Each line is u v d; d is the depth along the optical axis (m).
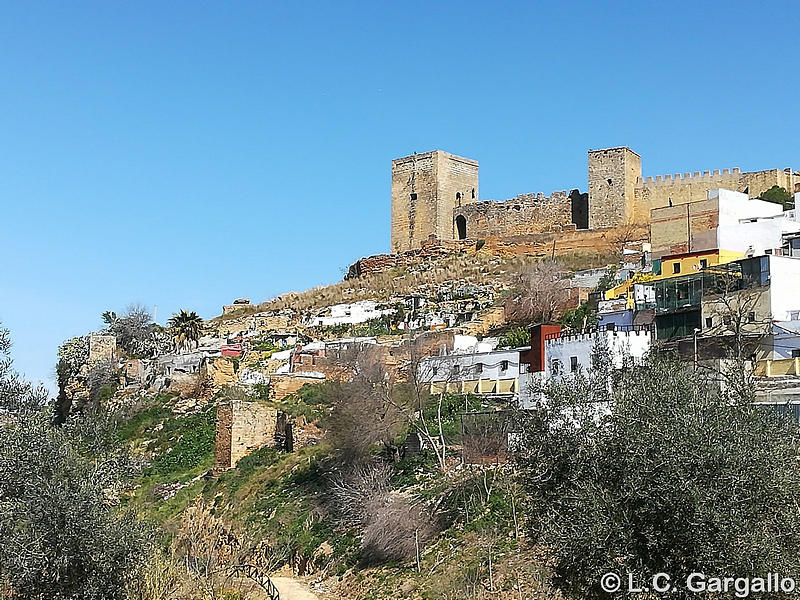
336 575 40.75
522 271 86.12
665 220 77.56
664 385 26.42
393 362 64.44
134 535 33.81
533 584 32.56
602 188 103.56
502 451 41.88
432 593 34.75
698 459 23.67
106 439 44.22
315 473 50.34
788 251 63.38
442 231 116.00
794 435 25.91
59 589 32.06
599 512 24.16
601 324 60.59
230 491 52.50
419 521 40.03
